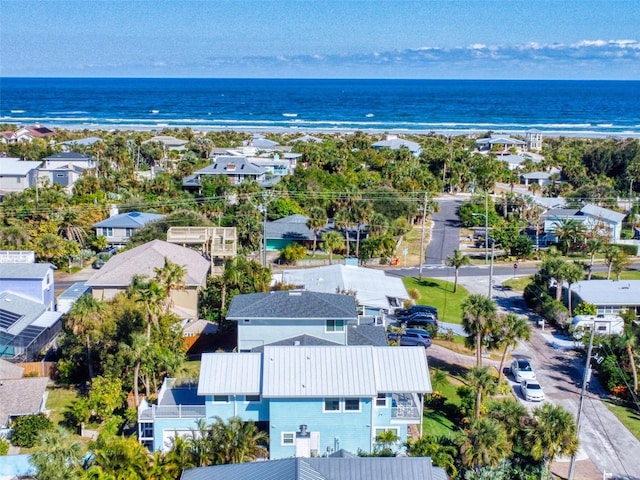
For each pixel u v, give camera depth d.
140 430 46.31
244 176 134.38
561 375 62.28
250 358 46.78
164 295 58.19
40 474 37.03
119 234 98.69
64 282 86.94
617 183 152.38
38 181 125.44
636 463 48.19
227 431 40.25
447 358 64.25
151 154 164.00
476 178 145.25
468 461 42.19
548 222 110.62
